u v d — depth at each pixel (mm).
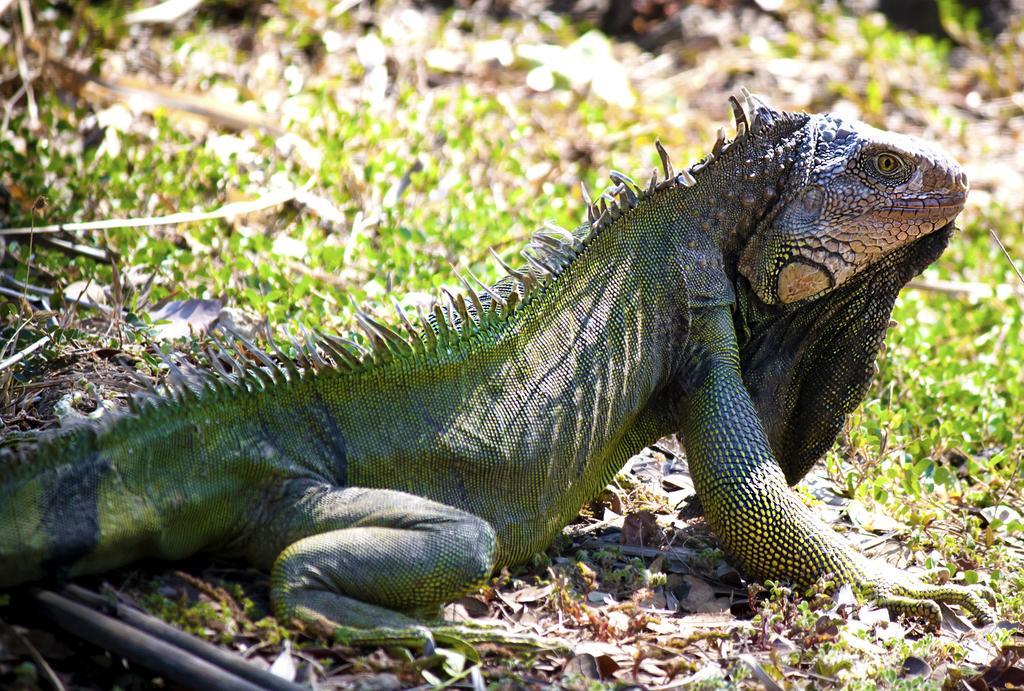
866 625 7992
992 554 9414
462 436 7688
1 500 6340
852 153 8727
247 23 20781
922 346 12703
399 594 6949
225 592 6871
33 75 15867
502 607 7941
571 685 7035
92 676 6547
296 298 11352
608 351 8469
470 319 7926
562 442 8164
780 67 23094
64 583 6523
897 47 24016
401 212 13617
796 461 9930
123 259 11930
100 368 9719
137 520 6668
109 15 18875
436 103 17172
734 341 8914
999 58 25047
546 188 15148
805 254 8805
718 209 8945
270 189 13930
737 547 8484
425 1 23672
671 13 25281
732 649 7738
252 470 7082
